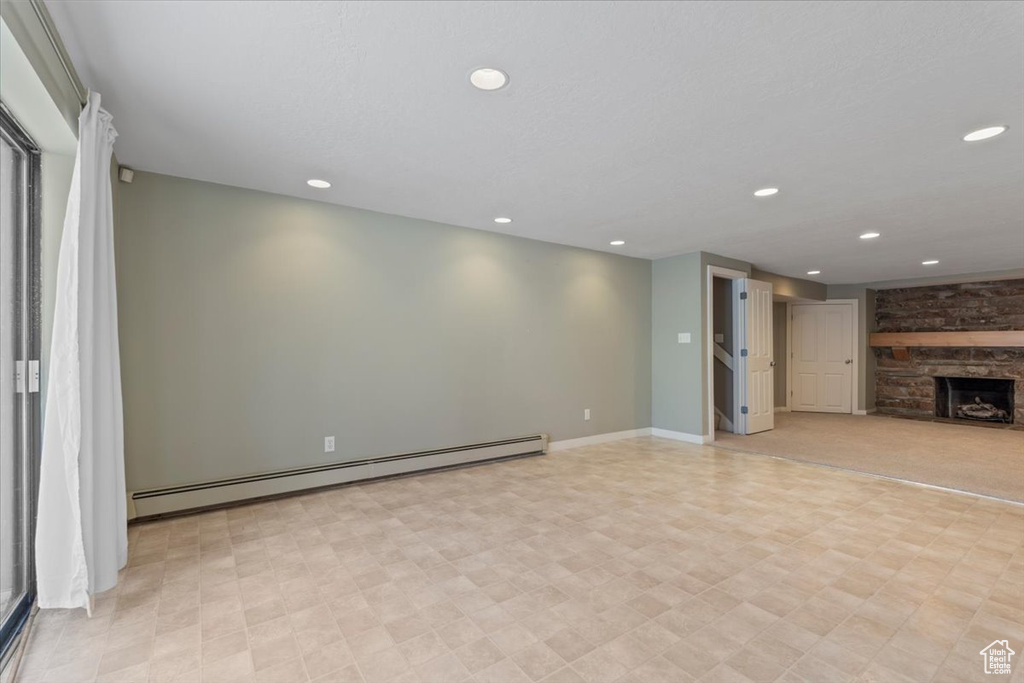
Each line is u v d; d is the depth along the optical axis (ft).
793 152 8.40
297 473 10.81
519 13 4.91
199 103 6.82
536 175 9.63
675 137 7.85
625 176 9.61
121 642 5.61
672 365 18.02
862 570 7.48
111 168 8.43
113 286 7.06
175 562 7.64
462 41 5.39
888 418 23.45
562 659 5.37
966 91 6.37
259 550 8.11
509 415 14.84
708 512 10.04
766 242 15.53
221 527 9.10
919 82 6.16
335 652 5.47
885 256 17.71
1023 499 10.86
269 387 10.79
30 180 6.32
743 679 5.05
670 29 5.14
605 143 8.07
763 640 5.72
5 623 5.68
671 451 15.87
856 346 25.12
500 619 6.14
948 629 5.95
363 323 12.05
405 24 5.10
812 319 26.21
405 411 12.74
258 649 5.51
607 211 12.09
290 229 11.07
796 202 11.25
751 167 9.11
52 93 5.15
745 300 18.61
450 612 6.30
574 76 6.09
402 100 6.72
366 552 8.07
